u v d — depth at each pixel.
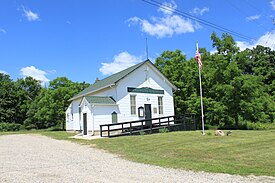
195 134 20.42
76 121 32.28
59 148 16.45
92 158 12.40
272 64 43.69
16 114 62.41
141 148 15.14
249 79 28.16
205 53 33.69
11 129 54.44
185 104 34.16
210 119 31.06
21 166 10.42
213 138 17.50
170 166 10.15
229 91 27.86
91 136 23.81
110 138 20.83
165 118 27.91
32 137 26.89
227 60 29.58
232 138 17.19
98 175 8.73
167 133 22.39
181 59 36.25
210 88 31.81
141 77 28.59
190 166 9.98
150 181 7.86
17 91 64.38
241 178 8.08
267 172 8.75
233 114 29.28
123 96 26.91
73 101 33.56
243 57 29.50
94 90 28.45
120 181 7.88
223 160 10.88
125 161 11.51
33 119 57.09
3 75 71.00
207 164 10.24
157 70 29.86
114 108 26.19
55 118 47.09
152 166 10.27
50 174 8.92
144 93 28.59
